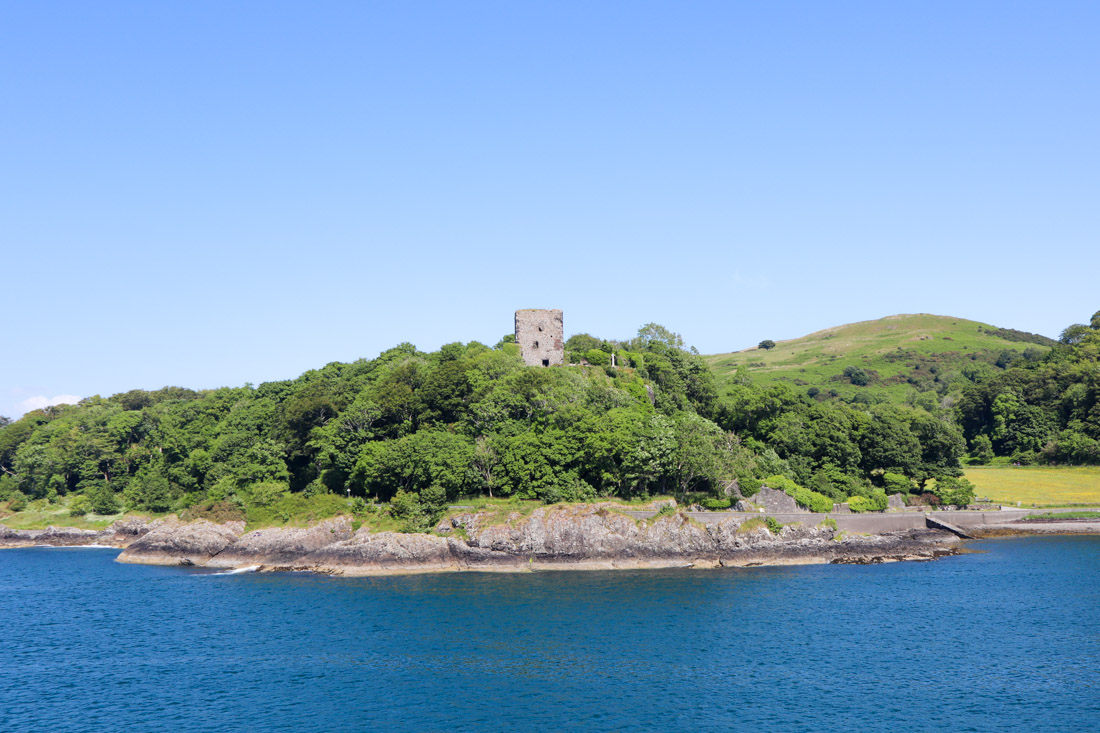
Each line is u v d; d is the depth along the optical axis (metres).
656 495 149.75
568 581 128.75
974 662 89.56
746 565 140.38
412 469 149.12
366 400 171.00
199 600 122.44
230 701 80.12
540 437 150.50
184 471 191.38
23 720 76.62
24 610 118.88
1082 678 84.69
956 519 168.50
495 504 145.62
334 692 81.94
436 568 138.75
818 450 174.50
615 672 86.56
